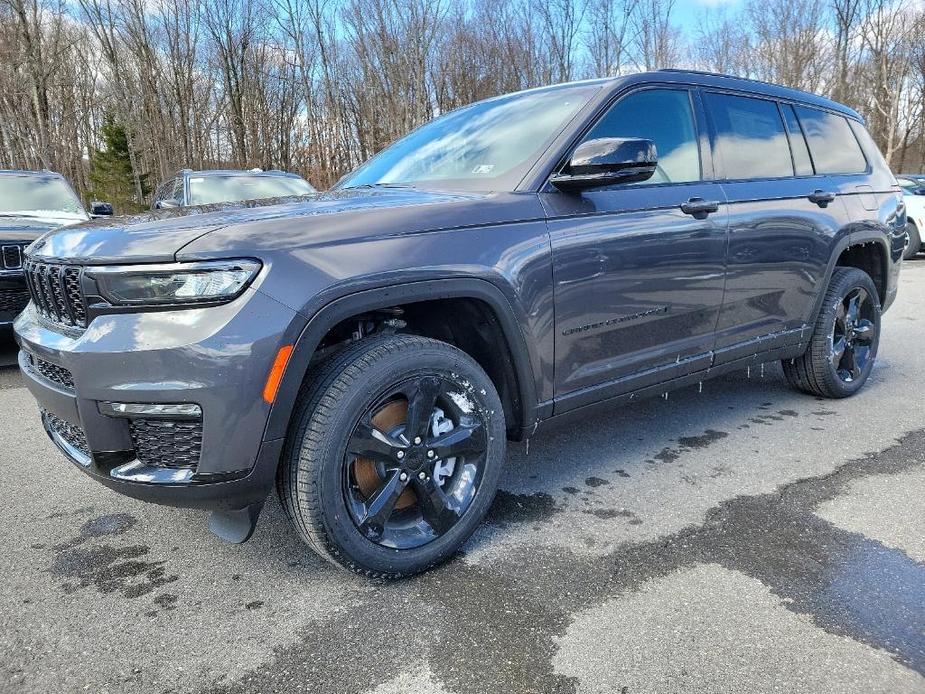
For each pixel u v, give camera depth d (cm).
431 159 313
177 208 245
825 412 404
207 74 3412
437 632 202
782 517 271
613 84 296
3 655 195
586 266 264
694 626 201
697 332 320
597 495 295
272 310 192
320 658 192
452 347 236
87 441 201
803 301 380
